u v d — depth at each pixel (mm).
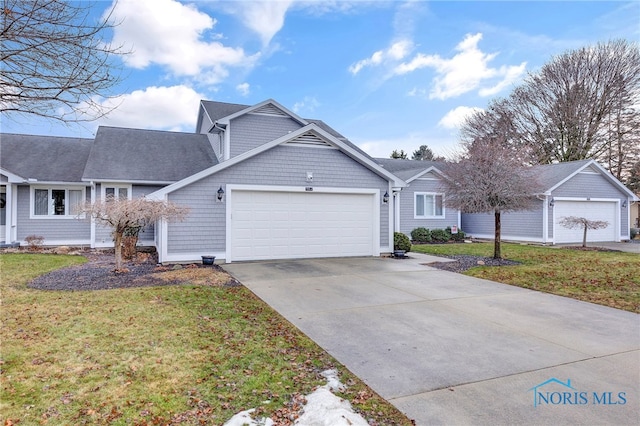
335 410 3053
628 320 5871
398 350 4543
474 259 12336
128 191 14398
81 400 3256
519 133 28672
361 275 9375
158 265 10438
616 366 4129
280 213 11805
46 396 3314
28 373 3746
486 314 6125
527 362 4215
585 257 13117
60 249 13703
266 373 3838
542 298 7242
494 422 3023
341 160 12477
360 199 12781
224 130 15430
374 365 4105
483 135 30188
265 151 11555
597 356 4406
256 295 7191
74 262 11070
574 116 25734
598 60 24875
